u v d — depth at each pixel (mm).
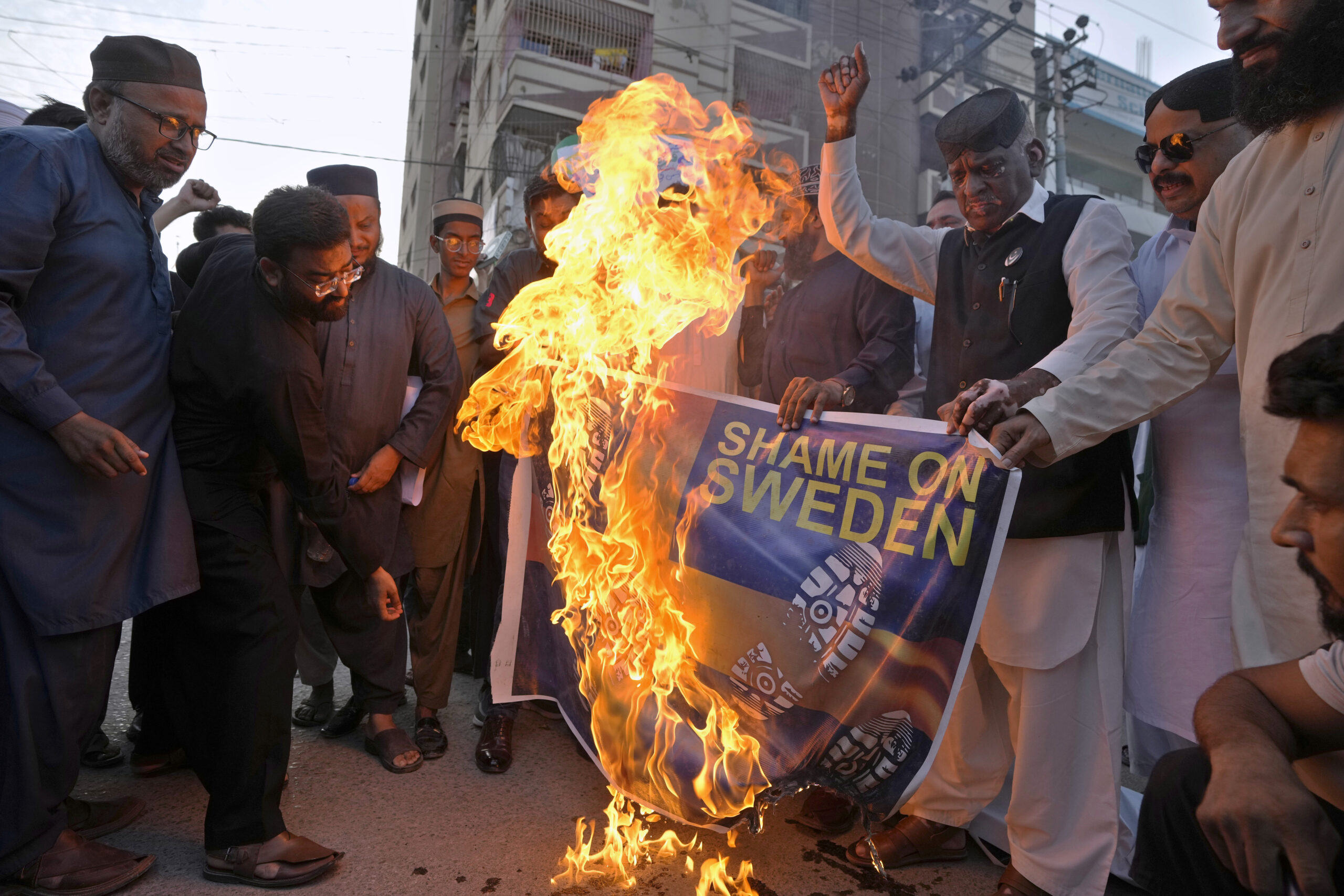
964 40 17047
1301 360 1021
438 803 2453
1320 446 1010
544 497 2656
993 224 2295
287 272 2012
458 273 3359
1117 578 2133
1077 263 2135
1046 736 2066
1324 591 1086
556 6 15594
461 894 1987
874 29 17484
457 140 22594
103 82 1995
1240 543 1998
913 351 2928
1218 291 1916
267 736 2039
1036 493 2051
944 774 2279
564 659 2562
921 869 2252
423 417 2721
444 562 2824
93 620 1934
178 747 2617
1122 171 24516
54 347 1942
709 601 2277
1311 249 1664
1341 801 1188
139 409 2059
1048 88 17641
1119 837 2156
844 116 2557
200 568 2100
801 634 2135
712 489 2352
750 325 3301
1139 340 1972
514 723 2801
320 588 2688
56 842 1948
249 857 1998
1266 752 1011
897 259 2607
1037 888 2049
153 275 2145
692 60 16531
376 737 2734
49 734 1912
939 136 2301
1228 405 2127
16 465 1890
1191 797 1180
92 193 2002
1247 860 955
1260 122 1729
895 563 2035
